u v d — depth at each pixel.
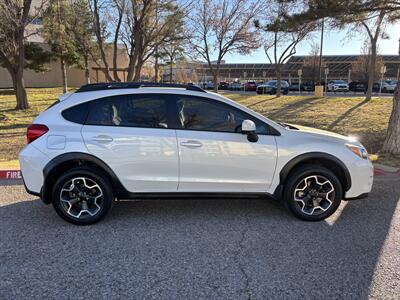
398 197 5.83
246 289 3.28
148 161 4.62
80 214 4.66
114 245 4.13
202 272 3.56
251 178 4.76
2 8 15.55
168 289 3.27
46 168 4.53
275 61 30.28
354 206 5.42
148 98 4.73
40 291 3.24
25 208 5.30
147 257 3.86
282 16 10.14
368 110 16.31
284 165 4.74
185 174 4.69
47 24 18.31
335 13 8.79
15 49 18.88
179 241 4.24
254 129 4.55
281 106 20.64
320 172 4.75
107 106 4.70
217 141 4.66
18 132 13.32
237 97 30.00
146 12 13.54
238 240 4.27
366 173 4.89
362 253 3.95
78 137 4.57
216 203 5.54
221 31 23.19
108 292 3.23
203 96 4.77
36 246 4.10
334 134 5.20
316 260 3.79
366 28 17.39
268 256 3.88
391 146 8.82
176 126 4.70
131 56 14.70
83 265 3.68
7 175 6.90
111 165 4.59
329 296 3.18
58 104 4.75
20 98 19.83
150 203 5.52
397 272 3.56
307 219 4.82
